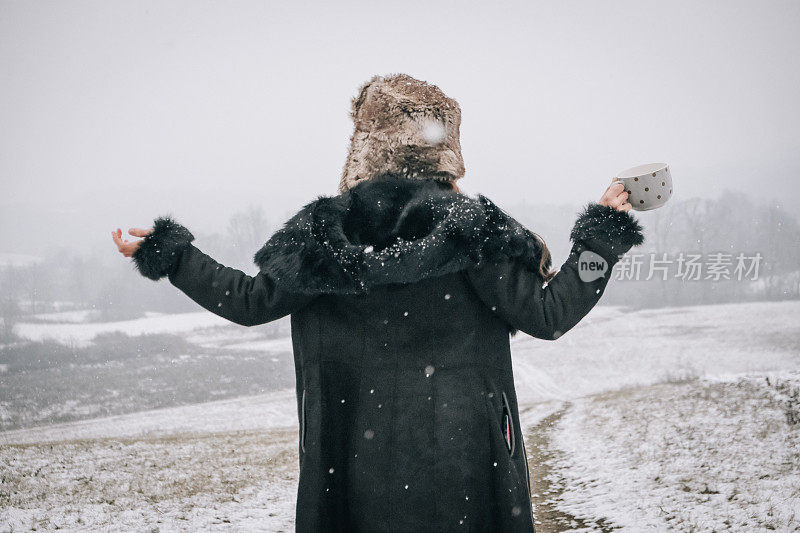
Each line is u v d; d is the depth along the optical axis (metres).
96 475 10.60
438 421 1.92
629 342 62.56
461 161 2.17
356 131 2.20
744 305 81.56
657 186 2.09
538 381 47.25
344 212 2.00
